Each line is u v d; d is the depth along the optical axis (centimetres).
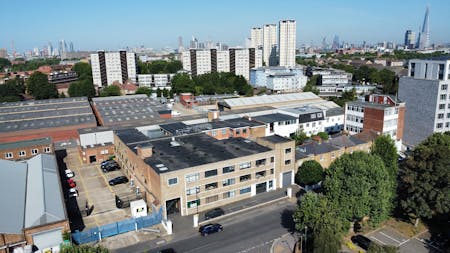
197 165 6353
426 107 10306
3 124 11638
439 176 5488
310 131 11631
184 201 6278
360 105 10306
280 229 5825
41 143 9275
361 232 5875
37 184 6419
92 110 14150
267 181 7312
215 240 5506
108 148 9600
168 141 8100
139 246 5341
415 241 5578
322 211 5059
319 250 4572
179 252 5181
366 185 5456
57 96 19562
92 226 5941
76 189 7581
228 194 6788
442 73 10125
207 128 9412
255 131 10088
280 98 15162
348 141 8869
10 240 4822
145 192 6862
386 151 7181
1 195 5738
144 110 13550
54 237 5112
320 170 7331
